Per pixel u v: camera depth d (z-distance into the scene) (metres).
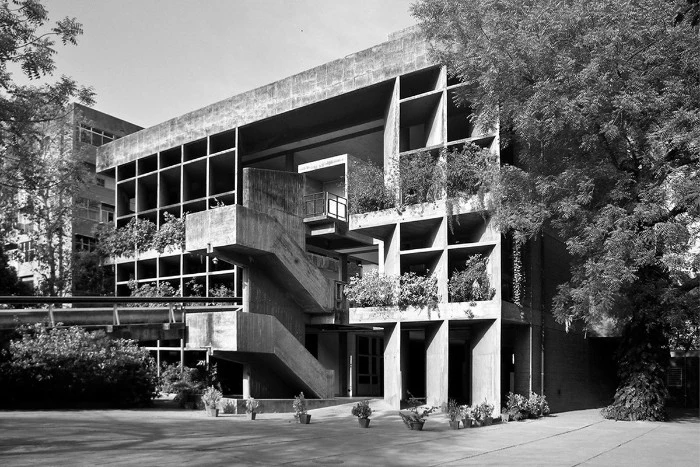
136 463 10.02
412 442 14.02
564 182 18.41
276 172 25.50
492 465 10.93
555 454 12.55
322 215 26.38
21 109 15.73
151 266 33.91
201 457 10.88
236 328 21.02
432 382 22.48
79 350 20.08
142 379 22.44
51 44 15.27
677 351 30.23
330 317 25.58
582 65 16.97
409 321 22.48
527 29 17.34
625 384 20.80
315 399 23.62
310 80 27.17
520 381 22.89
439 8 19.31
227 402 20.83
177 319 23.02
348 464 10.66
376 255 32.28
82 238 36.84
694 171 16.53
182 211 31.73
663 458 12.27
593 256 18.05
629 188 18.64
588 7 16.38
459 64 19.09
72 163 30.47
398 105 24.30
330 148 31.14
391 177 23.59
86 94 16.70
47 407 20.28
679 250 17.28
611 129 16.50
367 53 25.34
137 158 34.12
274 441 13.56
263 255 23.02
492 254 21.45
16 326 20.64
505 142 21.05
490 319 21.12
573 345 27.06
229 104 30.22
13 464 9.63
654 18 16.36
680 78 17.20
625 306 18.88
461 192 21.80
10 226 31.02
